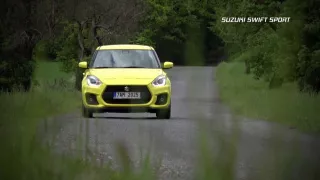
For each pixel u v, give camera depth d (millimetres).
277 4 93688
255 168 9859
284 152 7477
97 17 106750
